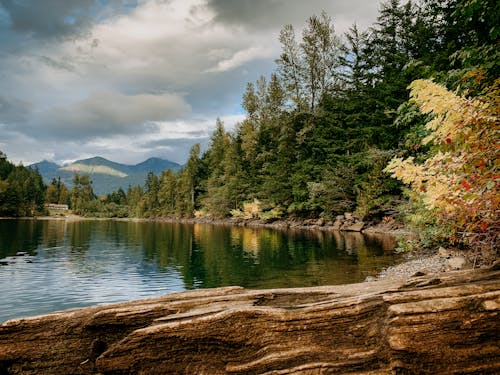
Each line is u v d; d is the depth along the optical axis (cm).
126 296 1162
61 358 515
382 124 3228
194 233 3894
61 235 3766
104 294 1188
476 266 859
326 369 411
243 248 2308
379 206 3186
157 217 10331
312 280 1252
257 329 461
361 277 1239
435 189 561
